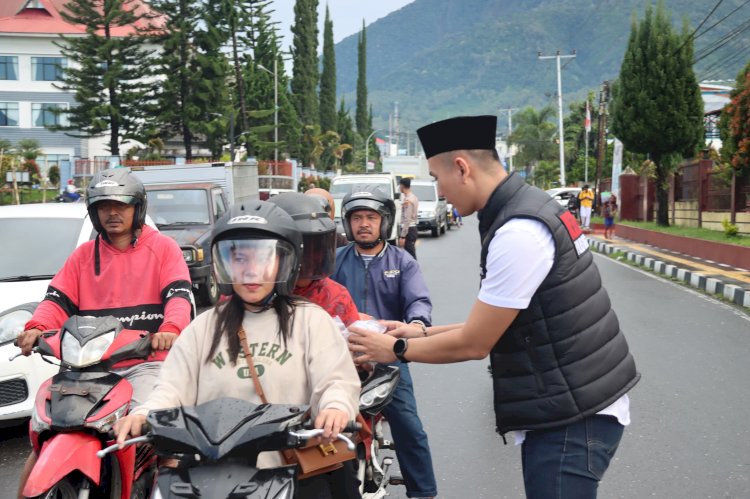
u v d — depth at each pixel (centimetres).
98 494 402
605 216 3019
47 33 5791
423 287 504
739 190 2308
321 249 382
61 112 4478
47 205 819
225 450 260
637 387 788
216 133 4856
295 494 282
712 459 586
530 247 296
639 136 2850
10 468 584
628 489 530
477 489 538
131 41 4462
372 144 13162
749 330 1109
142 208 466
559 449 304
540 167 8644
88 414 380
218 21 4691
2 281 710
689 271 1711
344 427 285
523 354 304
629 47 2852
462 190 316
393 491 539
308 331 308
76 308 473
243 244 297
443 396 773
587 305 303
